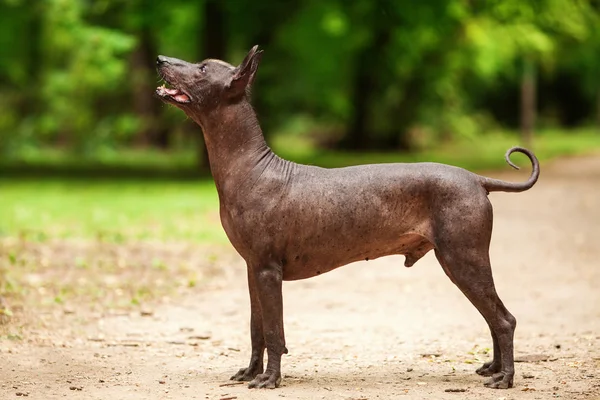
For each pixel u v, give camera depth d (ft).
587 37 158.20
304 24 133.80
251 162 28.55
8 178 110.11
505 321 28.30
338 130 178.09
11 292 44.21
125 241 61.98
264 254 28.25
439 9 126.31
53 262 53.42
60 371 30.91
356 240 28.50
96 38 134.00
